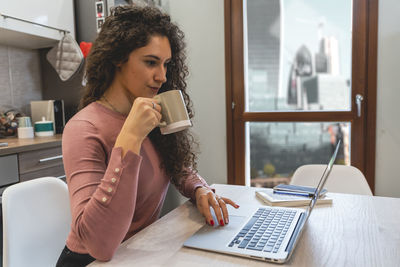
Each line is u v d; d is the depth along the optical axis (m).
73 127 0.83
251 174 2.68
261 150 2.64
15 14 2.01
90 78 0.93
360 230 0.85
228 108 2.61
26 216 1.06
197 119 2.70
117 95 0.91
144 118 0.71
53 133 2.39
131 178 0.69
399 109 2.23
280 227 0.83
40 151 1.95
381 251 0.73
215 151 2.69
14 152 1.76
